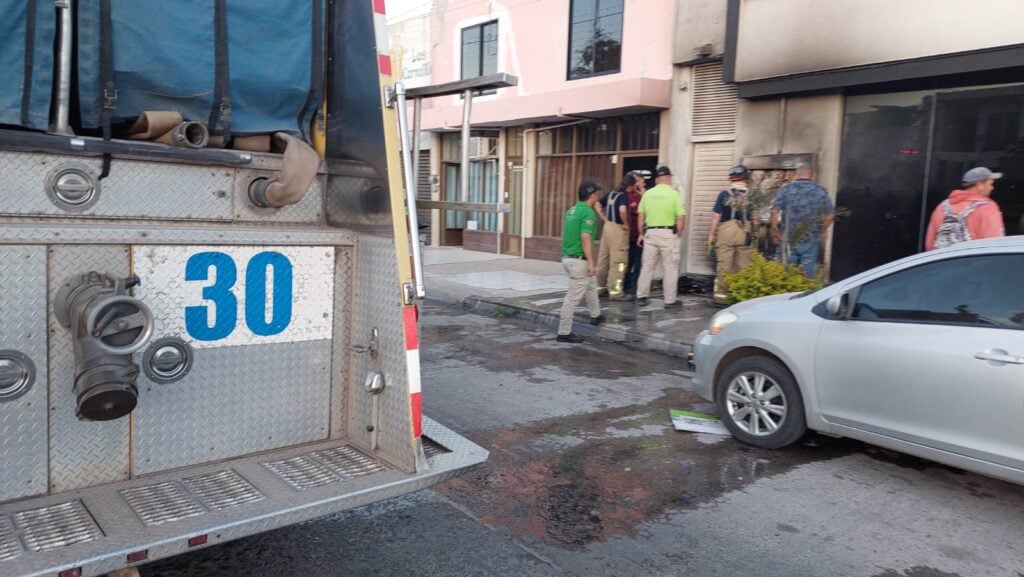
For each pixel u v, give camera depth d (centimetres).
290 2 350
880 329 474
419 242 327
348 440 365
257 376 338
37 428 284
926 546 398
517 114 1471
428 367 775
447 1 1748
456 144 1884
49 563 237
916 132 973
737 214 1052
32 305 278
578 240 888
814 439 565
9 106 276
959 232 700
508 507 441
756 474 495
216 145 338
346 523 416
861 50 963
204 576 358
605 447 545
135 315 277
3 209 283
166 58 316
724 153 1195
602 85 1286
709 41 1162
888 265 488
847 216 1044
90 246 289
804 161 1062
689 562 379
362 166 344
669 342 862
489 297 1164
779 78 1059
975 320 436
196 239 313
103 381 264
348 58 350
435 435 370
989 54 855
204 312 319
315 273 350
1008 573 371
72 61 293
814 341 505
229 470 322
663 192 1061
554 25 1480
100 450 299
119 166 308
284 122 358
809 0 1007
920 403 451
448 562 375
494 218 1783
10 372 275
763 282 839
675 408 643
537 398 668
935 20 893
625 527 417
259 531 276
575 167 1529
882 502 453
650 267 1093
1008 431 414
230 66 335
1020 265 427
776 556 386
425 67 1859
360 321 355
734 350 562
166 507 283
